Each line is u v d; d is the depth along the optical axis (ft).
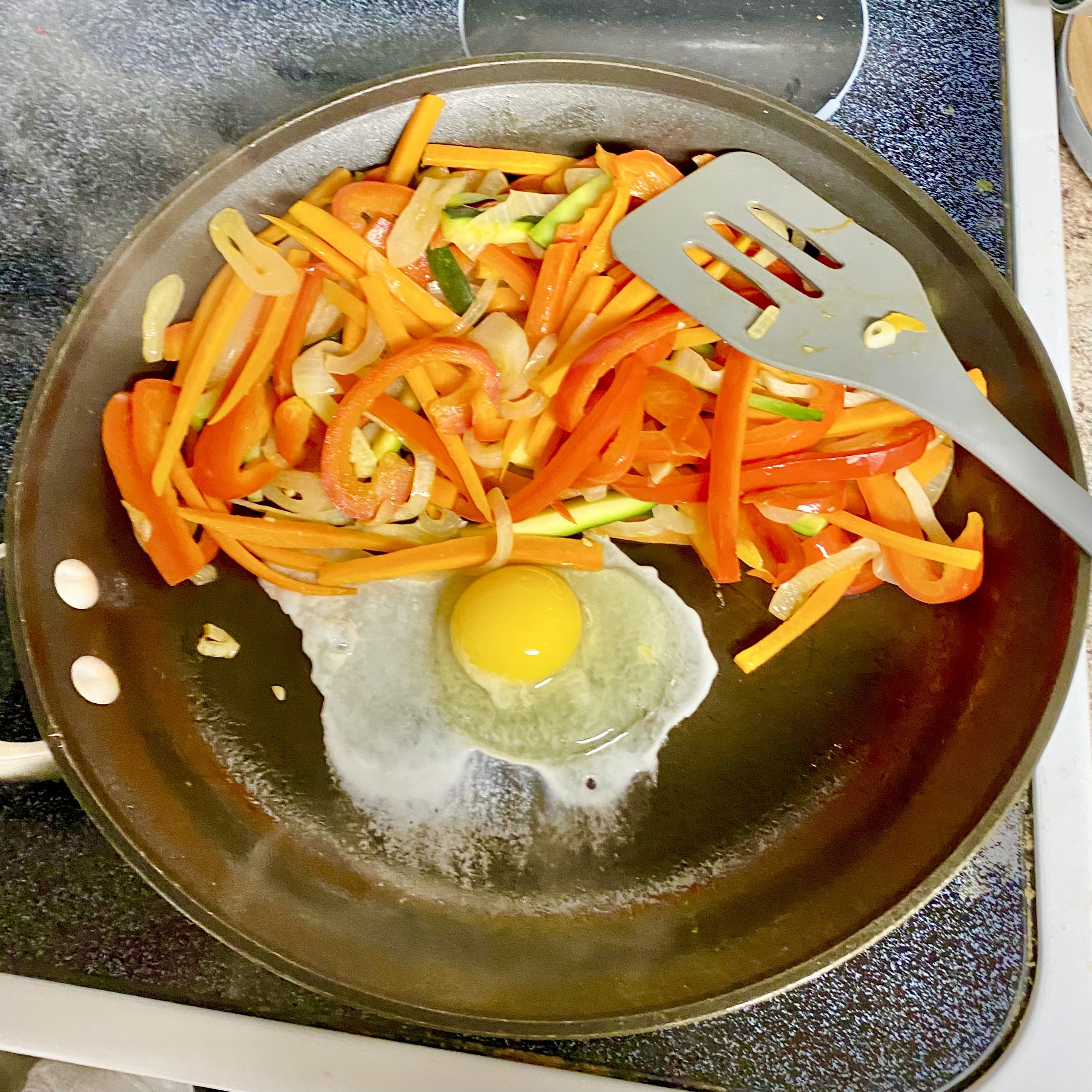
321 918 0.97
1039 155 1.15
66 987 0.97
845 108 1.18
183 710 1.05
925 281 1.06
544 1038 0.88
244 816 1.02
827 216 1.04
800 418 1.07
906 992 0.96
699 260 1.09
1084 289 1.16
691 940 0.98
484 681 1.06
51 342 1.14
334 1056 0.95
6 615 1.08
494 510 1.06
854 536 1.10
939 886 0.90
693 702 1.06
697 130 1.08
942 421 0.95
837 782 1.03
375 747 1.05
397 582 1.10
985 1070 0.94
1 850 1.01
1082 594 0.92
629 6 1.20
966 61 1.20
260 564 1.07
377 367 1.04
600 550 1.09
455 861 1.02
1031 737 0.92
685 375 1.08
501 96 1.06
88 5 1.21
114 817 0.93
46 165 1.17
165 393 1.06
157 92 1.19
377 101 1.04
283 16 1.21
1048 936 0.96
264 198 1.06
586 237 1.08
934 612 1.07
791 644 1.08
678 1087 0.95
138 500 1.04
